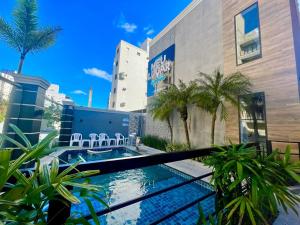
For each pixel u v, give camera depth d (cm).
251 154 141
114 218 289
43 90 516
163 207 323
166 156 115
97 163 81
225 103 560
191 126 736
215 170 141
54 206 67
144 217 291
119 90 2081
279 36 435
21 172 67
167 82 956
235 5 564
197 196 365
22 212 59
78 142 939
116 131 1143
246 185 136
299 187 254
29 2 507
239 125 510
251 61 496
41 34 527
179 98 667
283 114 411
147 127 1133
